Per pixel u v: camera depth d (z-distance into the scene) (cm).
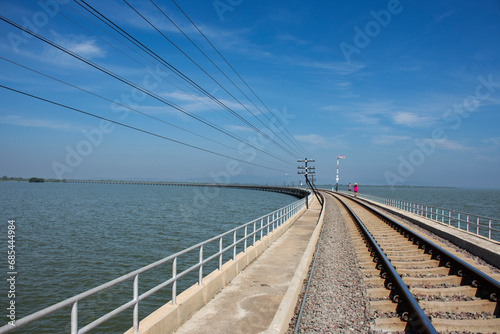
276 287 916
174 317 632
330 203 4519
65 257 2138
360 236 1752
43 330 1201
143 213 4775
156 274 1773
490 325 618
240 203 7425
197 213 4850
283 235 1869
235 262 1030
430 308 704
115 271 1861
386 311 723
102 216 4356
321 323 680
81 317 1291
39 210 5175
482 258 1212
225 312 734
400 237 1656
